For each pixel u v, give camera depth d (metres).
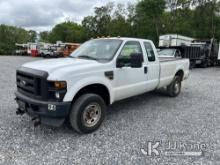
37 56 43.28
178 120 5.07
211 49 20.95
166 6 39.06
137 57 4.87
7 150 3.59
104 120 5.00
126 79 4.91
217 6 39.69
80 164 3.24
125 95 5.01
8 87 8.38
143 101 6.69
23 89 4.27
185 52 16.84
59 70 3.83
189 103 6.54
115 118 5.15
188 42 21.92
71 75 3.84
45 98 3.79
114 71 4.59
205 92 8.13
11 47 68.00
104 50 4.89
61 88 3.73
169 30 40.88
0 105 5.91
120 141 3.97
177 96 7.38
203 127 4.67
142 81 5.39
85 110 4.11
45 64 4.17
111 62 4.56
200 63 19.44
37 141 3.92
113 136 4.17
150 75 5.63
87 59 4.72
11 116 5.09
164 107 6.09
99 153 3.55
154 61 5.76
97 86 4.41
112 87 4.59
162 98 7.07
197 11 40.53
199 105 6.34
